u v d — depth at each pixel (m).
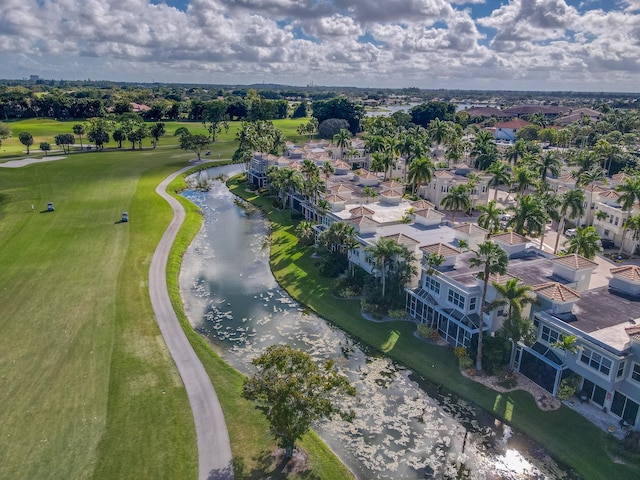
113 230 92.62
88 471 36.62
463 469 38.91
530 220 69.75
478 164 121.19
